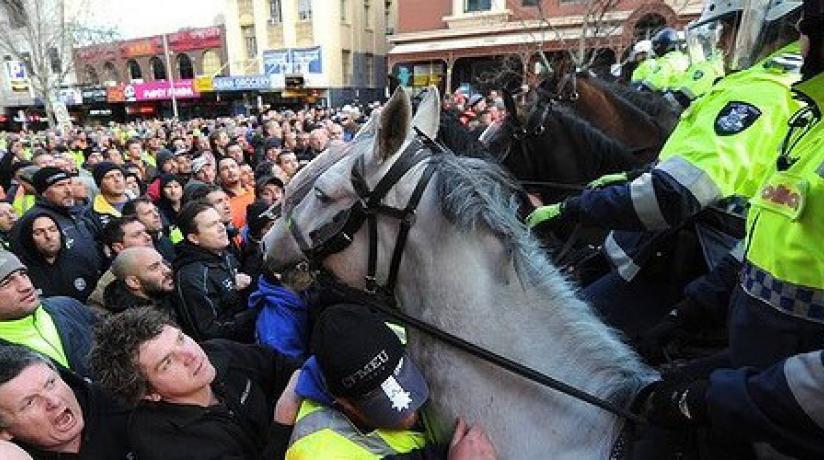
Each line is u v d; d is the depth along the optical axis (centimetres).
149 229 437
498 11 1908
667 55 590
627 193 163
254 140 1034
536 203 285
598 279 245
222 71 2861
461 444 137
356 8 2739
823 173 101
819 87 108
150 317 178
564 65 494
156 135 1273
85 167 826
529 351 138
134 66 3225
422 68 2155
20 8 1861
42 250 377
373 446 142
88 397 201
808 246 104
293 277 177
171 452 172
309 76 2550
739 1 201
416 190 137
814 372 91
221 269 326
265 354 219
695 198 157
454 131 175
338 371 135
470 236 138
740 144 158
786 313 110
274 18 2638
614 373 142
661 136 339
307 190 160
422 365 149
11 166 745
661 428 128
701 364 147
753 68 171
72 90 3089
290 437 156
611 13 1195
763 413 98
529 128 331
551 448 137
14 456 150
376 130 140
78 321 273
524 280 138
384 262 144
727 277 164
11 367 176
